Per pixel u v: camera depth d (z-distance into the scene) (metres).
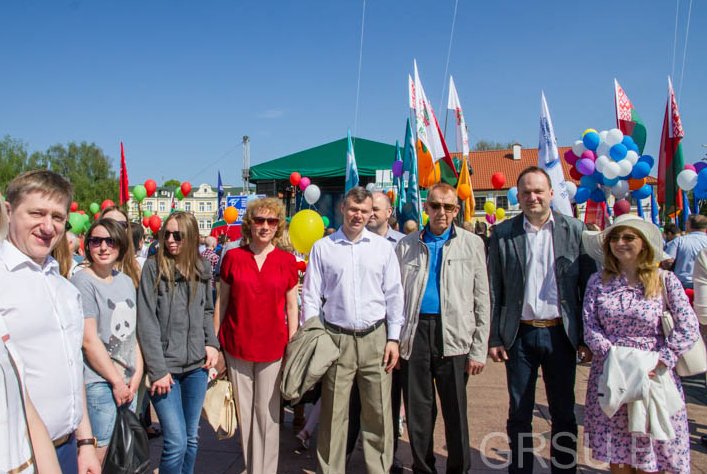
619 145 6.40
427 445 3.33
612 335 2.91
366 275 3.23
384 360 3.24
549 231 3.28
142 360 2.97
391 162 13.19
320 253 3.33
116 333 2.80
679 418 2.79
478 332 3.27
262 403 3.24
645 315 2.82
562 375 3.19
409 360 3.33
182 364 3.00
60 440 1.94
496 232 3.43
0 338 1.33
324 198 15.33
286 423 4.64
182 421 3.00
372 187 9.62
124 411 2.65
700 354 2.79
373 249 3.29
